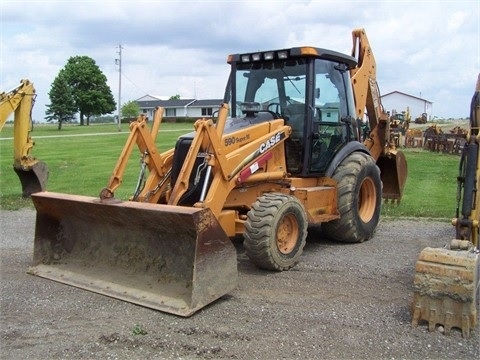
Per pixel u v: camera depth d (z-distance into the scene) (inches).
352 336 176.6
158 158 263.0
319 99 287.9
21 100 457.7
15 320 190.5
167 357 162.1
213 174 238.4
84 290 221.9
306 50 274.5
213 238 202.7
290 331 180.4
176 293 205.3
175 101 3535.9
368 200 323.3
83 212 234.8
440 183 597.9
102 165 832.9
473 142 203.2
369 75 362.6
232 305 204.7
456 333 178.1
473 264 175.8
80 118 3097.9
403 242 315.9
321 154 293.9
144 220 214.1
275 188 275.1
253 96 300.0
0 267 259.6
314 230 349.1
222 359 160.9
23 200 474.9
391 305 205.6
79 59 3065.9
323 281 236.1
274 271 248.8
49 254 249.8
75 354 163.9
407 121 1234.0
